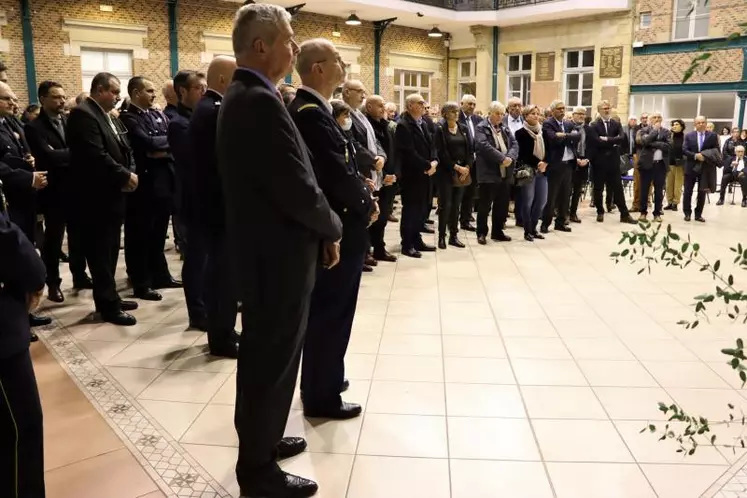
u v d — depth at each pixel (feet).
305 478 7.57
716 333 13.17
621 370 11.23
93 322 13.64
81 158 12.71
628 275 18.08
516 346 12.44
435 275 18.12
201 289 13.12
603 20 45.98
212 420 9.27
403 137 19.49
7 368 5.68
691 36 42.63
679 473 7.95
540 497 7.45
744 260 5.01
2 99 12.53
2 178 12.90
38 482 6.00
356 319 14.11
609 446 8.61
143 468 8.00
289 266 6.59
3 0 31.42
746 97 40.75
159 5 37.22
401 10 44.39
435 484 7.71
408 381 10.75
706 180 26.78
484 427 9.14
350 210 8.37
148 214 15.12
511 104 24.04
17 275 5.64
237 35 6.55
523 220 23.17
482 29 50.78
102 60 35.94
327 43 8.16
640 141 27.30
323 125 8.01
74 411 9.56
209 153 10.77
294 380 7.11
